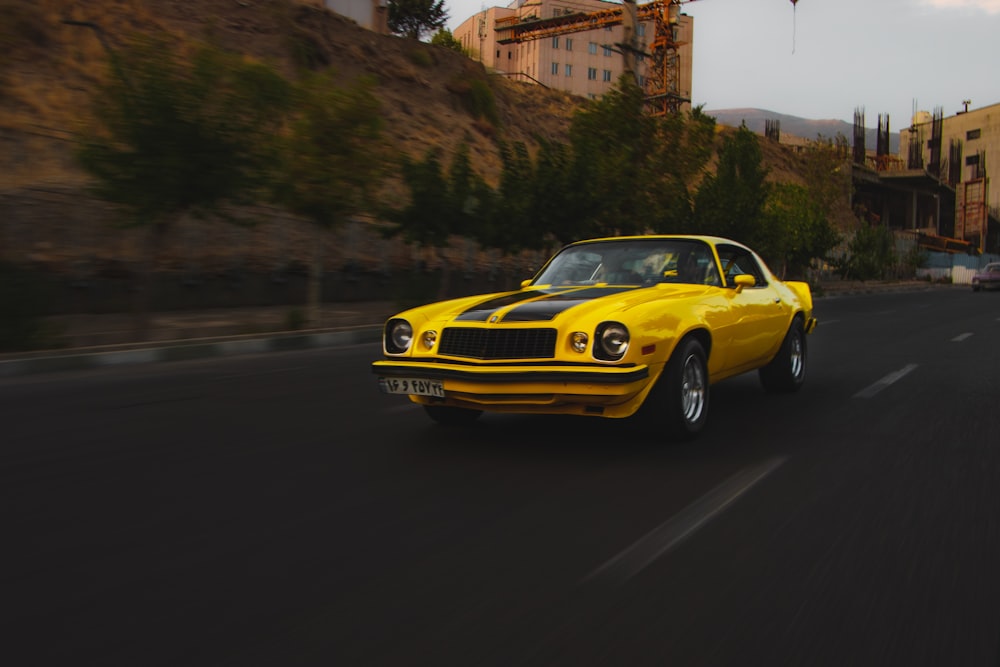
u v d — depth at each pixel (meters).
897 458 4.71
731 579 2.85
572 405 4.74
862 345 11.78
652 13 59.09
